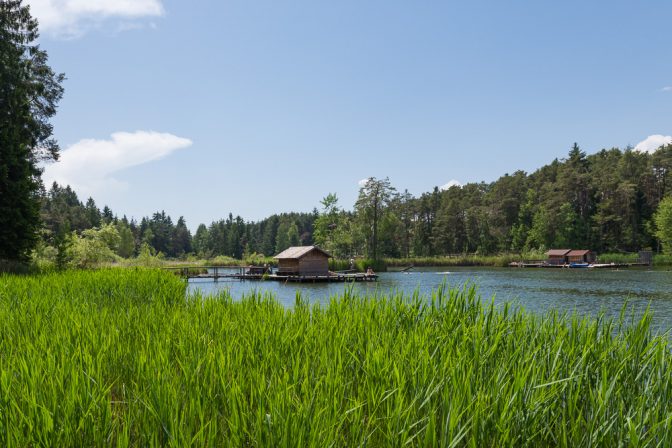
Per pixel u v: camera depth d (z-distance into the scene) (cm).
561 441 324
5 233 2947
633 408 370
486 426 312
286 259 4991
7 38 3112
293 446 272
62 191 15425
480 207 10425
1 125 3012
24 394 335
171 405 317
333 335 531
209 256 12850
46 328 627
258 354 475
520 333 531
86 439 300
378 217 8012
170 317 746
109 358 486
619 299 2581
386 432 328
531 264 7394
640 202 8544
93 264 4422
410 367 401
